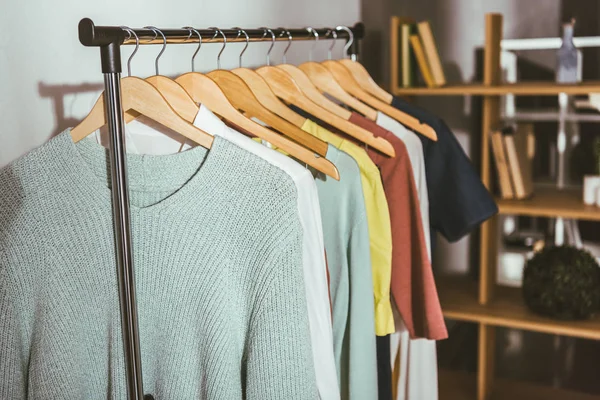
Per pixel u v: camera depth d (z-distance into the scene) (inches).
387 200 62.9
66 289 45.0
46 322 44.8
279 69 59.6
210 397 44.8
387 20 116.4
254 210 43.3
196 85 49.6
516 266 117.8
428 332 63.7
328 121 59.4
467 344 123.1
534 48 114.2
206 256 44.3
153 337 46.6
